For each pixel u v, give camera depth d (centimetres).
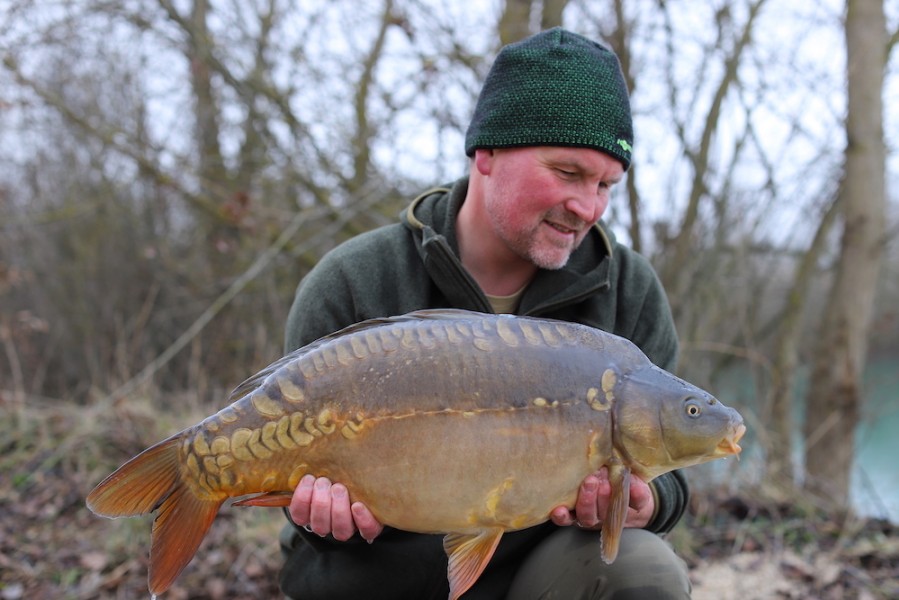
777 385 530
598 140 170
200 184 641
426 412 138
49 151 833
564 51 173
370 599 178
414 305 185
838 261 585
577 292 182
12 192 830
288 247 602
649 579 154
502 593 179
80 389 745
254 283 662
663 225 531
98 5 575
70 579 314
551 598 162
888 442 730
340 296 185
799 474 447
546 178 171
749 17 510
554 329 146
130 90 721
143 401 519
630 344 150
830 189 607
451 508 139
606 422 140
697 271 547
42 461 442
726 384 610
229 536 343
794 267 649
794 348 626
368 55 585
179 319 775
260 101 620
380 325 146
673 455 139
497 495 138
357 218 601
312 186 588
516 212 175
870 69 552
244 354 685
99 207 800
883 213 571
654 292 197
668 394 140
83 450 449
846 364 578
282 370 142
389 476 139
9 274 709
